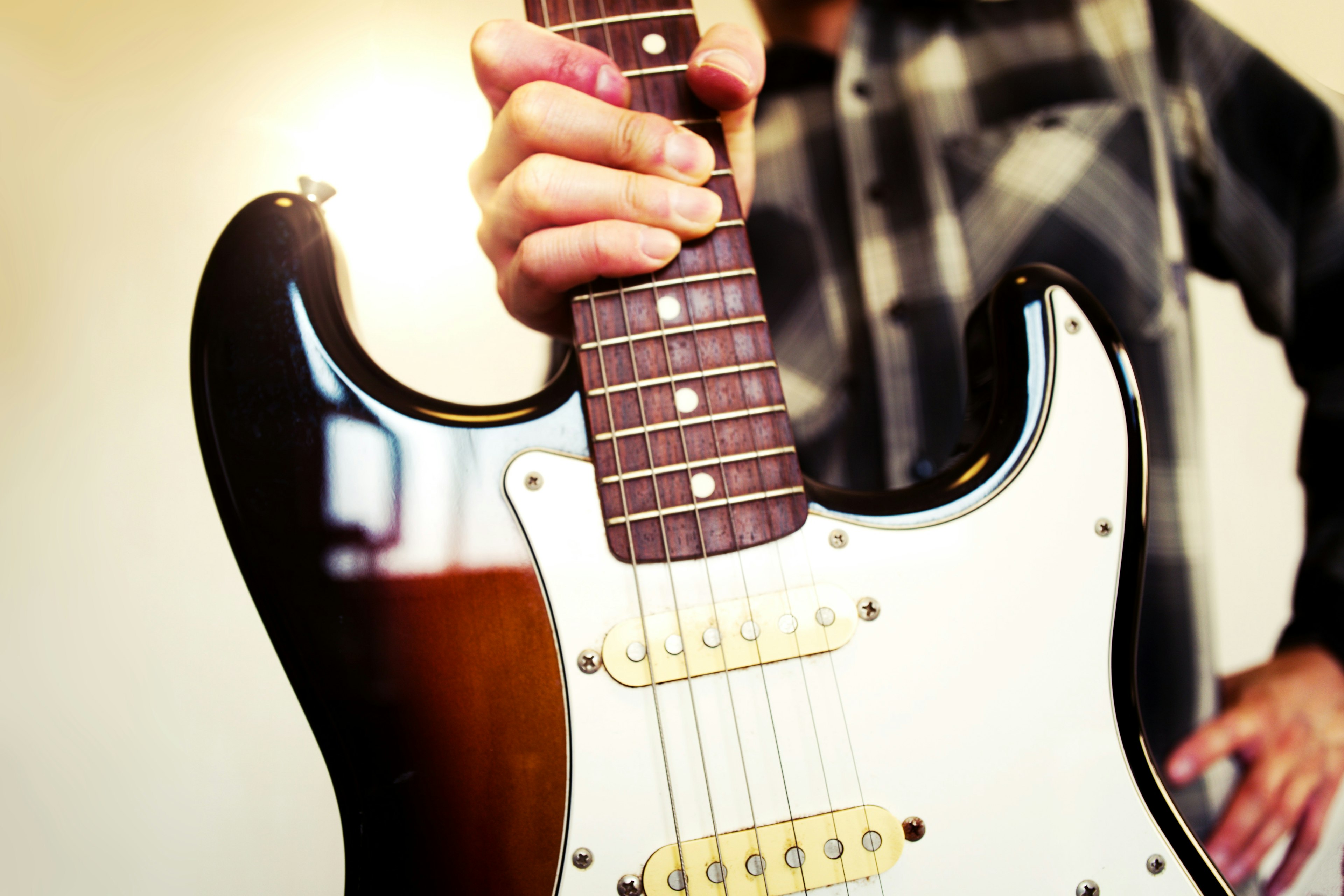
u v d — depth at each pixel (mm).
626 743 449
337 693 457
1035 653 465
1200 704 729
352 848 449
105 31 802
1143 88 753
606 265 471
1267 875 683
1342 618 704
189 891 699
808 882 442
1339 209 737
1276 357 811
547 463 469
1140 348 731
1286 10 854
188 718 726
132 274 782
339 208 803
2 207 764
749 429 472
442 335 794
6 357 749
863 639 459
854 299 709
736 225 487
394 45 831
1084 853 452
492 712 454
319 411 472
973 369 518
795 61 745
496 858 446
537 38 478
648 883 440
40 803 693
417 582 462
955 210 717
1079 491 481
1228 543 794
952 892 445
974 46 747
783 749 449
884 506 472
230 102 813
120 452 758
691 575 461
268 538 465
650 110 489
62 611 724
